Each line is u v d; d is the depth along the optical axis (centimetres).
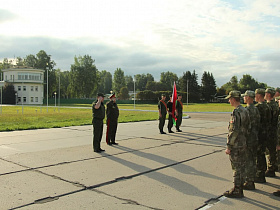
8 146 973
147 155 843
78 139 1145
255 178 599
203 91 11538
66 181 578
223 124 1881
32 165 704
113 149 937
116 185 559
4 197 484
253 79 14888
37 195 495
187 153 877
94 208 442
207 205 463
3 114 2944
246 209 448
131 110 4394
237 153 496
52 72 10169
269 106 602
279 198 500
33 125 1645
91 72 9962
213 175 636
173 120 1529
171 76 15912
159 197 495
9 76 8881
